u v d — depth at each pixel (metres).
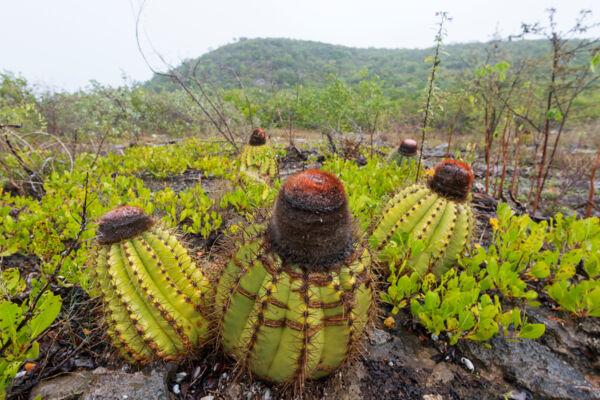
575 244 3.10
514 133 8.16
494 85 5.66
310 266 1.58
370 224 3.03
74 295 2.42
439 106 4.02
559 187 7.09
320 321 1.58
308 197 1.50
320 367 1.76
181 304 1.88
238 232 1.93
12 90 8.62
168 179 5.86
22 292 2.51
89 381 1.80
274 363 1.66
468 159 6.73
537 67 5.78
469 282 2.38
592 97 12.94
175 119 13.30
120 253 1.81
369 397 1.87
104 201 3.88
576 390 1.93
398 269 2.59
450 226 2.55
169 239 2.03
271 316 1.55
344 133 8.67
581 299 2.38
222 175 5.72
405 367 2.07
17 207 4.00
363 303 1.75
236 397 1.80
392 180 4.36
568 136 12.38
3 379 1.61
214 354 2.02
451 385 1.97
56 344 2.09
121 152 7.54
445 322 2.26
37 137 7.71
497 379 2.02
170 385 1.87
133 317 1.73
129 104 11.37
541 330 2.01
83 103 10.13
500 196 5.27
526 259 2.73
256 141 5.49
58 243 2.52
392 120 12.26
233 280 1.71
